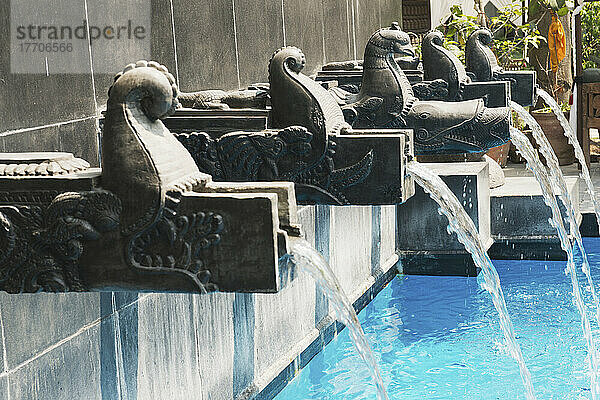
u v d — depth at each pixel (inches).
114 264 109.7
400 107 215.8
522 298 306.2
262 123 157.1
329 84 241.1
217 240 106.8
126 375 161.5
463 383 226.8
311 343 257.9
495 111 227.1
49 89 150.3
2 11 138.3
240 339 210.2
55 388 141.5
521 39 511.2
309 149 156.3
